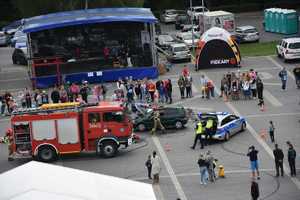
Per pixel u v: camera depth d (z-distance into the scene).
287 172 53.69
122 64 94.25
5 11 165.38
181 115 68.00
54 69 93.38
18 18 165.12
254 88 77.75
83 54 94.31
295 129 65.50
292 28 125.00
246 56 104.44
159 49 109.44
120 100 75.00
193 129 68.25
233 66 95.31
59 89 81.38
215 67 95.81
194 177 53.97
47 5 123.81
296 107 73.44
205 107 75.62
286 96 78.38
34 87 93.19
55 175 27.95
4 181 27.03
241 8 164.00
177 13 154.88
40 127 60.00
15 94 90.38
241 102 77.19
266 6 163.25
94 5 121.25
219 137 62.22
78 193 26.53
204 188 51.34
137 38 94.00
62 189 26.52
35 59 92.62
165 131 68.06
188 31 129.75
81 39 94.25
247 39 118.12
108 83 93.69
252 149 52.03
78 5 122.75
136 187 29.30
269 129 63.31
